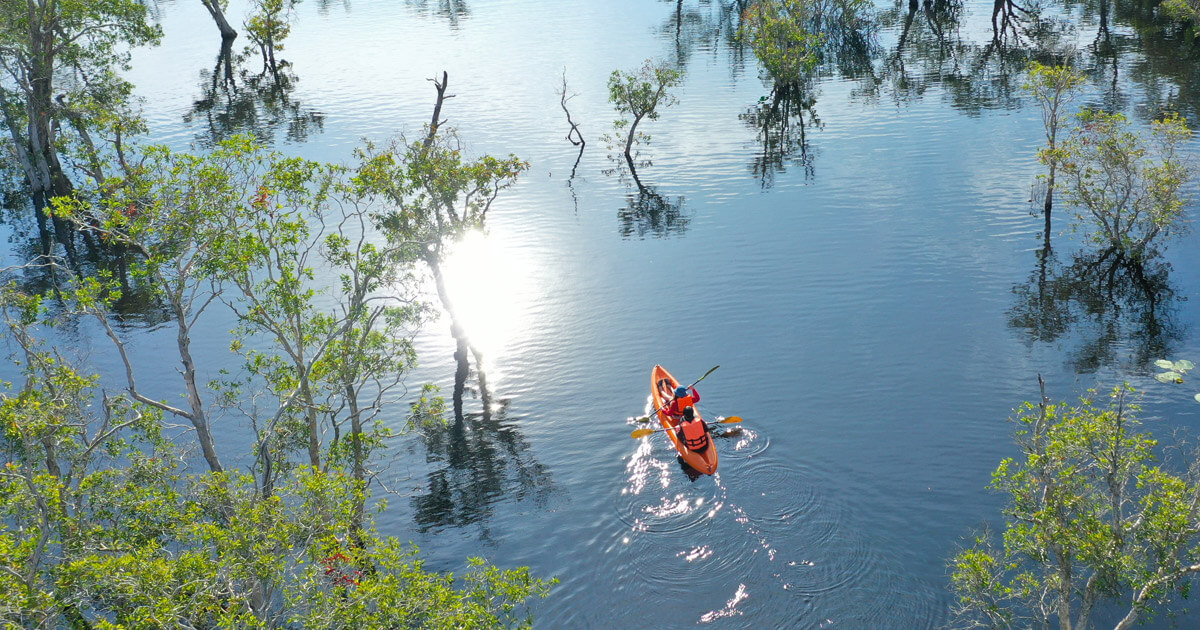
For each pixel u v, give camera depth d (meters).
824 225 47.03
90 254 51.09
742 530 22.98
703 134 68.25
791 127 68.25
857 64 89.00
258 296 41.34
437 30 122.44
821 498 24.08
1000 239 43.19
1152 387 28.94
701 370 32.41
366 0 154.25
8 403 17.64
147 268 21.55
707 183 56.41
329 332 25.09
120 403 22.94
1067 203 42.78
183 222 21.69
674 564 21.98
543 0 144.88
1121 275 38.25
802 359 32.53
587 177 59.28
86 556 16.86
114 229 21.61
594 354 34.41
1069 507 17.53
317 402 30.03
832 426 27.78
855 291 38.41
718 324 36.19
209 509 18.86
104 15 56.16
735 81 84.62
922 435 26.94
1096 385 29.31
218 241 21.89
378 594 15.28
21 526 17.59
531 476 26.62
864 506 23.69
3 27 53.88
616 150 65.38
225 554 15.67
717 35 106.62
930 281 38.97
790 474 25.27
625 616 20.48
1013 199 48.41
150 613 14.37
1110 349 31.75
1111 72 73.81
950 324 34.66
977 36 95.38
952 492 24.08
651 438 27.80
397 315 27.22
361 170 30.39
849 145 62.19
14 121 57.62
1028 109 66.25
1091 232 43.03
